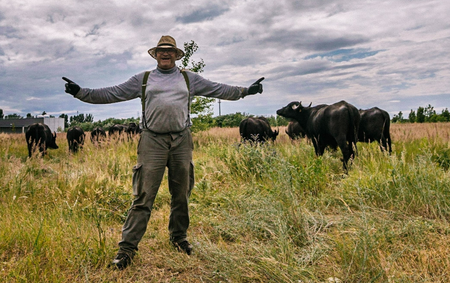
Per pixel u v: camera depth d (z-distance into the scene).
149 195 3.19
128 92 3.24
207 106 16.23
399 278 2.58
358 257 2.84
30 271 2.88
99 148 11.72
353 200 4.67
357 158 7.20
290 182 4.22
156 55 3.39
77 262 3.02
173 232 3.47
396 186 4.92
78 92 3.02
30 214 4.41
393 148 9.09
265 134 13.07
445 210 4.21
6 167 6.92
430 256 3.04
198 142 14.37
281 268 2.79
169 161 3.31
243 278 2.79
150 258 3.30
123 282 2.83
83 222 4.19
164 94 3.13
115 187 5.93
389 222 3.86
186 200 3.42
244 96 3.51
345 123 7.33
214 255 3.10
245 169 6.57
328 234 3.56
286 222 3.69
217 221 4.24
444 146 8.09
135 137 13.88
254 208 4.39
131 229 3.16
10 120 62.53
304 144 10.05
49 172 7.52
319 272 2.85
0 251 3.28
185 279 2.89
